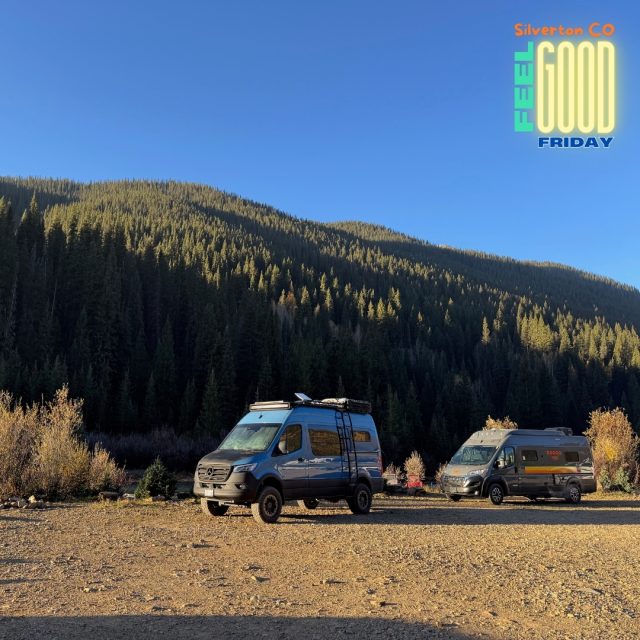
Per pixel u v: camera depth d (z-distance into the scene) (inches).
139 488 768.3
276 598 260.1
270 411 597.3
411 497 983.0
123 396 3056.1
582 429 4527.6
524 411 4323.3
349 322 5659.5
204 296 4530.0
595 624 232.5
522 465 844.0
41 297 3550.7
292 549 385.7
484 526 542.3
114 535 437.4
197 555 360.8
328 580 293.7
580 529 530.0
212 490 531.2
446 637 211.9
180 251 6235.2
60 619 225.3
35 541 402.6
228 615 233.6
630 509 751.7
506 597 270.8
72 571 309.6
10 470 697.6
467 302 7470.5
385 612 241.3
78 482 743.7
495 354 5502.0
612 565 357.1
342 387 3678.6
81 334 3287.4
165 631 212.5
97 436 2657.5
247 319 3959.2
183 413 3166.8
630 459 1385.3
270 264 6860.2
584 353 5561.0
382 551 383.2
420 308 6875.0
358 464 630.5
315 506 698.8
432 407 4345.5
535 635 217.0
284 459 552.7
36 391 2753.4
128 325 3698.3
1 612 233.1
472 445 877.8
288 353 4067.4
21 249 3786.9
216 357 3484.3
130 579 294.5
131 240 5994.1
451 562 352.2
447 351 6082.7
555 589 288.5
